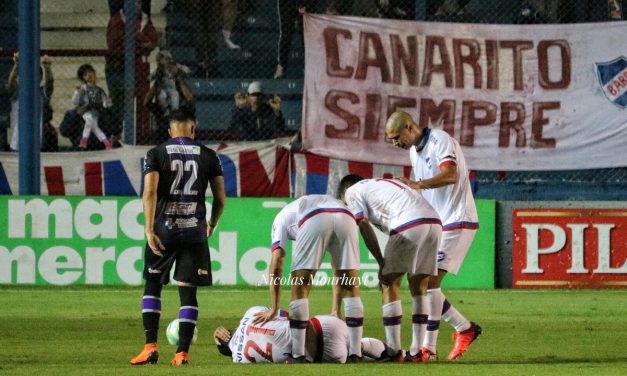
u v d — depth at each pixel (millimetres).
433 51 50750
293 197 50469
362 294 46656
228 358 28188
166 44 56500
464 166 28922
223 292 46656
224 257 48062
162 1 59156
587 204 49562
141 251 47844
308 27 50375
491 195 51312
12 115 53219
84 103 52969
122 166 51125
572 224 49125
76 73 57594
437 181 27734
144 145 51688
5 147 53562
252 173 50656
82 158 50875
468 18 56906
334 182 50750
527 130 51000
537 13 55344
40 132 48719
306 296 25734
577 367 26062
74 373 24281
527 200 51062
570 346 31953
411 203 26609
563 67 50906
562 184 51156
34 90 47344
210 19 57844
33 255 47688
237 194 50625
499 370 25172
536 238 49188
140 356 26156
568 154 51031
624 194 51000
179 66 53469
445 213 28766
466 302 44188
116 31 54562
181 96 53188
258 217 48031
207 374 23766
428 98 50812
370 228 26797
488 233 49000
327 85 50531
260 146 50719
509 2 55906
